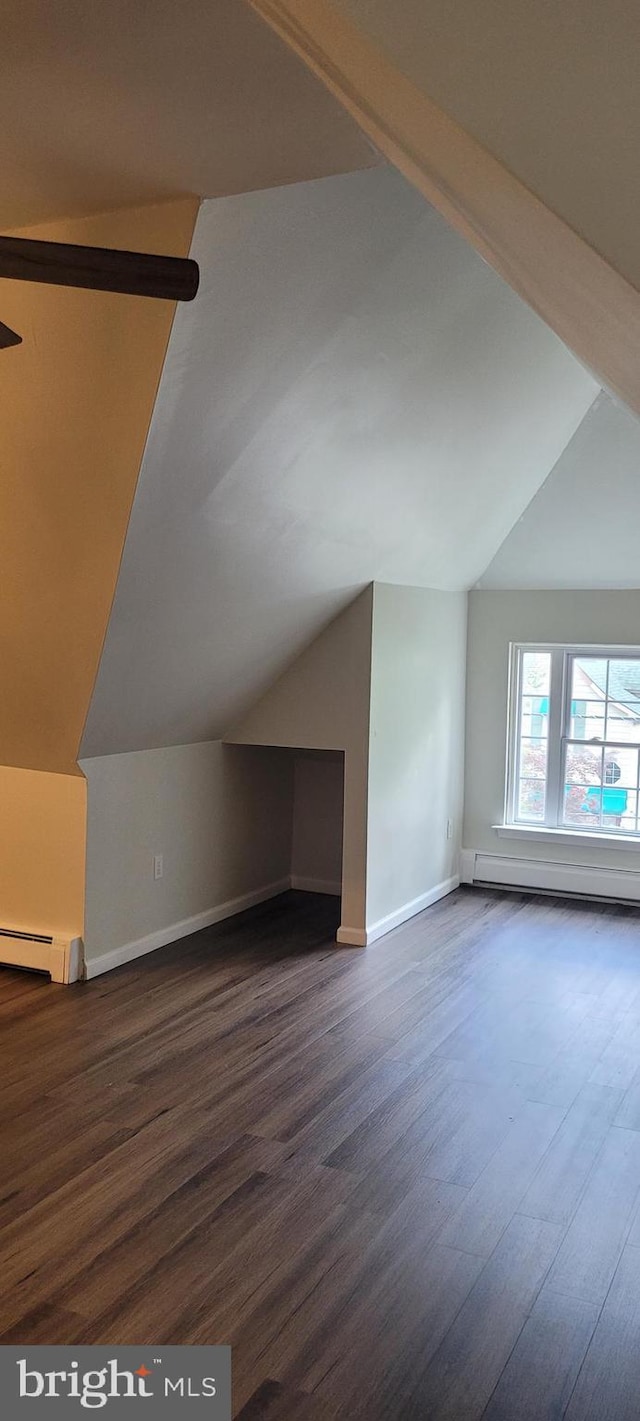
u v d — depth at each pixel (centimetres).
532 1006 452
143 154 239
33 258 217
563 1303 258
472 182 140
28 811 478
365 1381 230
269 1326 246
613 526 577
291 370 326
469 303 361
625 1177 317
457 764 643
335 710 532
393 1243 281
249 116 218
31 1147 325
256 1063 389
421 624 579
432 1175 315
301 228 274
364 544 476
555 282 152
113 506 338
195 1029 420
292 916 583
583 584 616
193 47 189
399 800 565
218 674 486
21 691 432
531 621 633
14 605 392
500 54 118
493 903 618
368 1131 341
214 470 346
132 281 225
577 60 115
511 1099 365
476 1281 265
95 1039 408
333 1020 432
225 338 295
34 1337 240
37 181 259
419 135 140
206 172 246
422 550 533
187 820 537
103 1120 343
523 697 648
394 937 549
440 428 428
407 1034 420
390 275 316
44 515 353
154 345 287
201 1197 300
